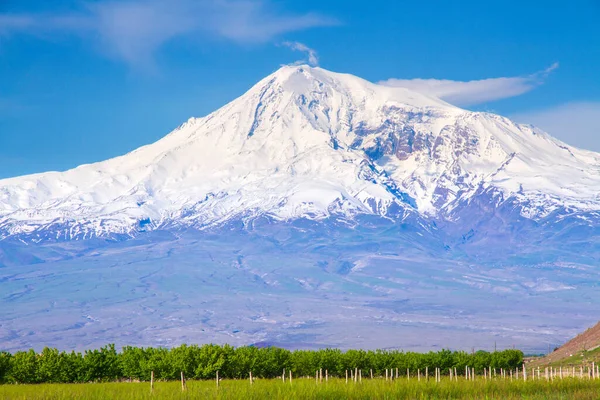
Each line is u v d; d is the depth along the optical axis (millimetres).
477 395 118750
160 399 108438
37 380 170500
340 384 129875
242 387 123438
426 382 133750
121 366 179375
